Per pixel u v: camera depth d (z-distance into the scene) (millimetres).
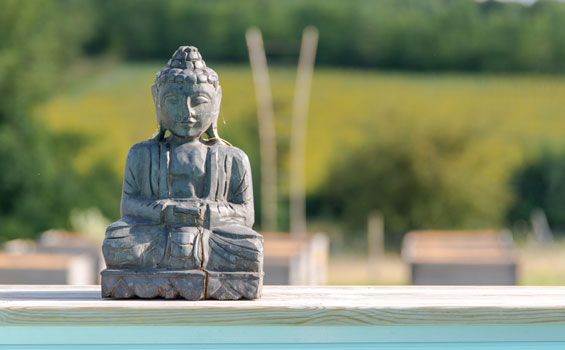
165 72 3818
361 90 24281
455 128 16359
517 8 26109
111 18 23031
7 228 14617
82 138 16484
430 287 4184
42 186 15008
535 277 12484
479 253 9578
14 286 4242
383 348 3420
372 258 13992
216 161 3785
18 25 15531
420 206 16234
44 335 3371
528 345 3443
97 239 11289
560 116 22062
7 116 15281
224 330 3393
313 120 22531
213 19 24094
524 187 17766
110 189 15891
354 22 25531
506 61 25125
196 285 3551
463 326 3439
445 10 25922
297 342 3404
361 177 16609
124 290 3578
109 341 3383
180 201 3713
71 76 20797
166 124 3834
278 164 16797
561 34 24781
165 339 3389
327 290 4035
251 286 3586
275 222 16031
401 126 16609
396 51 25578
